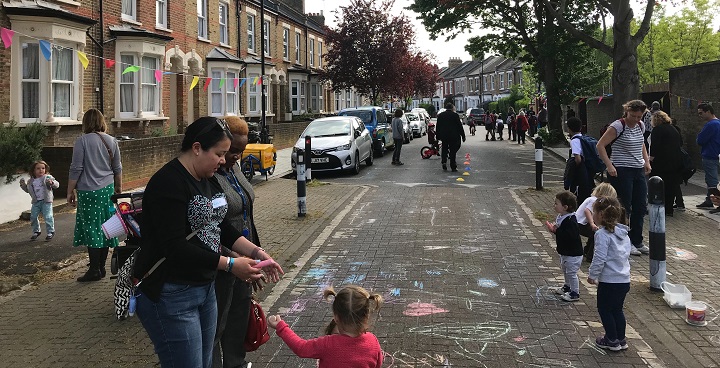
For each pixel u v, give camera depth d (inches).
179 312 118.5
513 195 478.0
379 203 445.7
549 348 184.5
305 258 293.4
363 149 699.4
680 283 250.2
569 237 226.1
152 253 118.0
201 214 121.7
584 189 307.3
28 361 179.6
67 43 551.8
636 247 297.6
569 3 989.2
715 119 413.4
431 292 238.4
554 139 1048.8
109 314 219.9
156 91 714.2
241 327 158.1
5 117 497.4
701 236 335.6
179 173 120.6
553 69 1082.1
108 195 253.9
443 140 657.6
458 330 198.8
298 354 130.0
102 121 255.9
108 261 295.9
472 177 609.9
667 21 1445.6
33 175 332.2
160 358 120.9
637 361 175.5
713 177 410.6
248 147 578.9
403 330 199.0
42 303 233.0
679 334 195.3
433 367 171.3
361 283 251.6
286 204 447.2
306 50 1392.7
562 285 246.4
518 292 238.2
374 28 1355.8
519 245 313.7
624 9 661.3
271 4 1160.8
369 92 1428.4
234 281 154.3
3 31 317.4
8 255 301.3
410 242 322.0
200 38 849.5
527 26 1112.2
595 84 1113.4
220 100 893.8
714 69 574.6
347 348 127.0
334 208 429.1
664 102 712.4
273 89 1191.6
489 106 2613.2
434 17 1007.6
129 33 644.1
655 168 390.6
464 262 281.4
